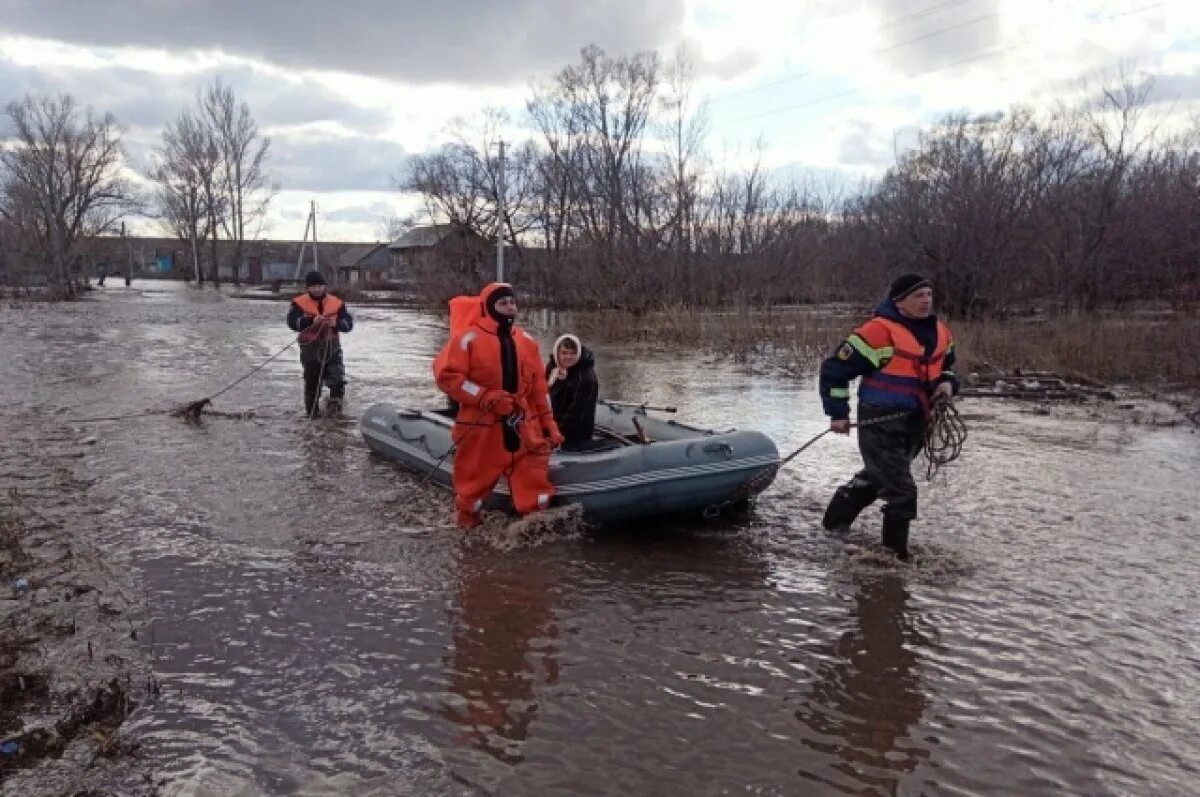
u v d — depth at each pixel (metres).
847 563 5.84
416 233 66.38
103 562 5.70
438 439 7.59
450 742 3.79
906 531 5.84
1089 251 23.06
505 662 4.49
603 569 5.75
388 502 7.12
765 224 28.78
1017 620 4.98
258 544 6.12
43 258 54.94
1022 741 3.81
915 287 5.66
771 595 5.33
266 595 5.27
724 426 10.59
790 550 6.09
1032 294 24.05
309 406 11.00
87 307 38.16
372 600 5.23
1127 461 8.81
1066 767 3.63
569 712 4.03
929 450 5.96
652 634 4.82
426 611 5.09
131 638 4.65
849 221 30.73
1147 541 6.33
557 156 35.84
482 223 39.31
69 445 9.03
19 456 8.52
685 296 27.66
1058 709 4.06
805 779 3.55
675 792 3.47
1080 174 24.09
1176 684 4.29
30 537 6.16
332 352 11.35
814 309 26.23
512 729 3.89
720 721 3.96
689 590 5.41
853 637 4.77
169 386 13.45
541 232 38.78
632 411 8.16
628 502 6.25
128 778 3.49
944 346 5.85
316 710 4.02
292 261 96.06
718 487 6.38
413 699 4.12
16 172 53.50
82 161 54.91
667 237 29.72
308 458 8.57
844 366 5.84
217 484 7.59
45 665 4.31
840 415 5.89
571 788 3.48
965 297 23.52
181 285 73.56
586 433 7.23
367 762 3.64
